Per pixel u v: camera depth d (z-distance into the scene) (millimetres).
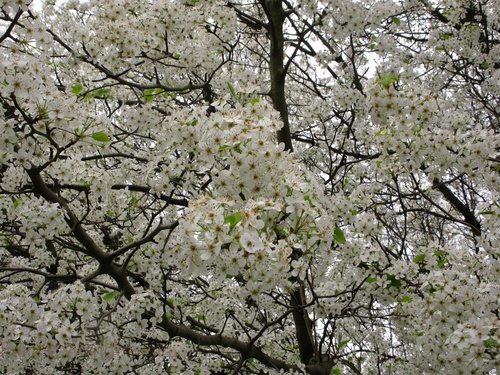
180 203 4992
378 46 6629
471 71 8438
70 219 4102
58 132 3617
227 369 6234
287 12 6305
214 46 6148
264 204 2707
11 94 3035
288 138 6156
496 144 4207
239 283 5578
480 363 3248
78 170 4453
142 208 5621
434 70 8328
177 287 6031
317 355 5211
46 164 3531
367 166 7324
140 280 4918
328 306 4691
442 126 4547
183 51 5977
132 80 7023
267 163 2967
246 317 6273
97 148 5082
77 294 3734
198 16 5613
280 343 6344
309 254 3176
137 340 5727
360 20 5727
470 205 8797
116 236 7270
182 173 4246
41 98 3086
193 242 2670
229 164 3121
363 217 4746
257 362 6043
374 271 4633
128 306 4285
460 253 4379
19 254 7281
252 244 2596
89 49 5039
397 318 4766
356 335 6230
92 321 4680
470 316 3635
